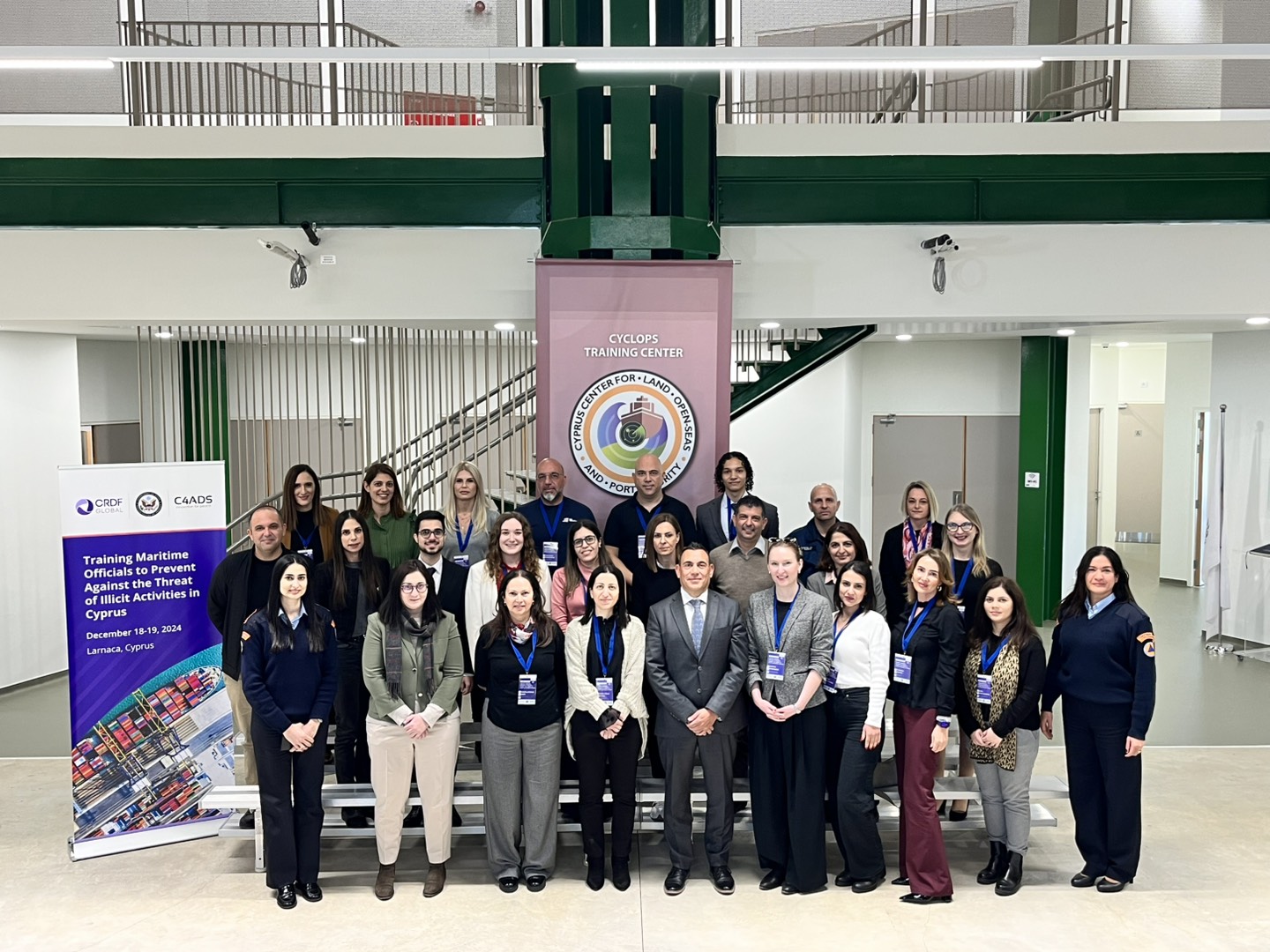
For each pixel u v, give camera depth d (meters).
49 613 8.78
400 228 6.74
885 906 4.63
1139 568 14.45
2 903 4.73
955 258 6.84
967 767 5.50
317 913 4.60
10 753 6.86
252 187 6.71
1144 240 6.81
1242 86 7.30
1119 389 16.53
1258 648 9.43
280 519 5.30
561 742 4.96
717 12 7.32
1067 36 7.29
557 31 6.20
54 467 8.78
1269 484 9.13
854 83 7.32
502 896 4.75
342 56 4.36
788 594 4.72
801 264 6.82
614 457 6.25
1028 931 4.40
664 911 4.60
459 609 5.36
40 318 6.72
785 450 11.17
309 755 4.70
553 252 6.36
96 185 6.68
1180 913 4.57
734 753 4.84
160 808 5.43
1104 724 4.73
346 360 9.80
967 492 11.48
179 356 8.41
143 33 7.25
